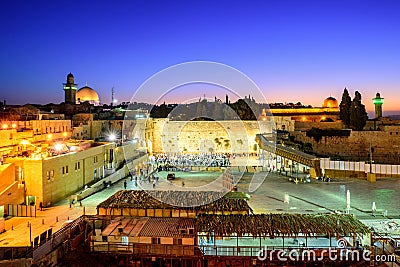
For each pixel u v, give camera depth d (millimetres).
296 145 69688
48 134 52688
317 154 71062
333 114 94312
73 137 61531
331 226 24516
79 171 44625
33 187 35875
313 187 46469
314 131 76438
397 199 39500
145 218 27672
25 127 48812
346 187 46531
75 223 27312
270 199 39531
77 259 23688
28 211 32938
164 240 24500
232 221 25641
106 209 28672
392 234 27453
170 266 24031
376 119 87938
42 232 28156
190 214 27953
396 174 51938
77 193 42031
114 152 56719
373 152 73500
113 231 25406
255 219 26016
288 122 82438
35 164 35938
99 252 24531
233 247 23500
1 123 44688
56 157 38875
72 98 97500
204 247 24281
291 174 56375
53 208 35750
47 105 87375
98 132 71875
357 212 34062
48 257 22656
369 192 43375
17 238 26828
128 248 24516
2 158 37125
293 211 34312
